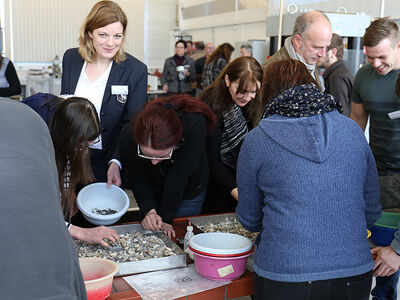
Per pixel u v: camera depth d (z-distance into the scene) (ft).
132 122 6.26
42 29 30.07
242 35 27.35
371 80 8.15
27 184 2.28
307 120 4.58
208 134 6.75
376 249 5.55
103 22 7.31
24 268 1.99
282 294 4.46
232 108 7.53
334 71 10.51
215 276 5.16
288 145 4.52
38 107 5.97
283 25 13.92
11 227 2.08
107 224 6.41
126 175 7.40
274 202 4.58
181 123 5.77
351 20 13.00
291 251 4.42
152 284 5.07
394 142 7.98
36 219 2.16
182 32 33.24
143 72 8.21
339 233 4.47
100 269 4.92
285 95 4.73
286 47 9.18
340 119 4.70
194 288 5.00
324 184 4.43
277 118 4.73
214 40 30.68
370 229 6.08
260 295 4.73
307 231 4.40
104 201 6.99
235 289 5.21
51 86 27.58
